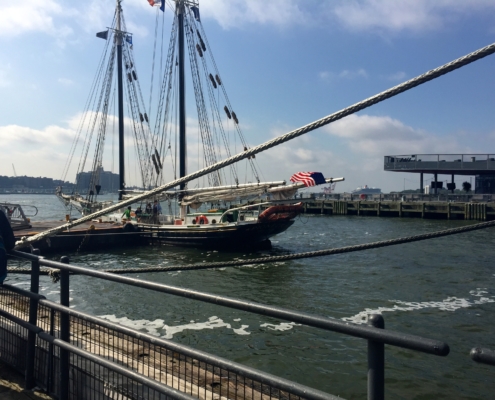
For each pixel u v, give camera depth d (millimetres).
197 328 10773
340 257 22469
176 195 28297
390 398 7387
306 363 8695
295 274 17938
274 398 3531
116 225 29953
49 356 3932
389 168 56812
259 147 3574
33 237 5301
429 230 38594
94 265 21125
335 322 1946
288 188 22625
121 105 41750
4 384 4223
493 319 11680
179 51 31953
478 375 8164
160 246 27266
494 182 56000
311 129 3344
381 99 3072
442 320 11625
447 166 53250
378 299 13875
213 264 4961
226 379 4035
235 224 24750
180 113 31766
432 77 2891
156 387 2795
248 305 2289
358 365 8555
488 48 2688
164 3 32250
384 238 32562
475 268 19328
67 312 3504
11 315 4285
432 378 8047
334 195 66938
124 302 13125
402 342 1717
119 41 41500
